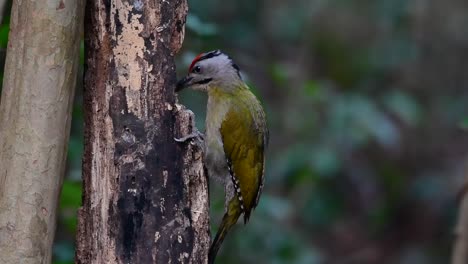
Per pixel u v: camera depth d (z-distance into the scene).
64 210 11.80
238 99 11.69
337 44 22.00
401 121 23.03
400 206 23.12
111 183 9.20
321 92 19.05
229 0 20.03
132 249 9.19
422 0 21.98
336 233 23.16
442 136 23.05
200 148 9.67
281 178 19.14
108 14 9.16
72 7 8.81
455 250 13.13
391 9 21.45
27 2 8.73
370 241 23.16
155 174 9.27
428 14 22.27
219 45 17.50
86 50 9.27
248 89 11.98
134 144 9.20
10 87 8.86
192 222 9.48
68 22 8.80
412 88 22.64
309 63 21.66
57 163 8.93
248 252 16.39
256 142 11.66
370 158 23.17
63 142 8.98
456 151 22.88
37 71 8.77
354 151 22.78
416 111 20.02
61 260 12.05
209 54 11.91
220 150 11.62
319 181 20.47
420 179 22.30
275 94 20.88
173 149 9.34
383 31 22.09
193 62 11.86
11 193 8.80
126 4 9.16
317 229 22.78
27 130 8.79
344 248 23.12
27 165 8.80
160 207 9.27
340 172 22.39
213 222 14.05
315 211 19.94
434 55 22.69
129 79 9.21
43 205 8.88
